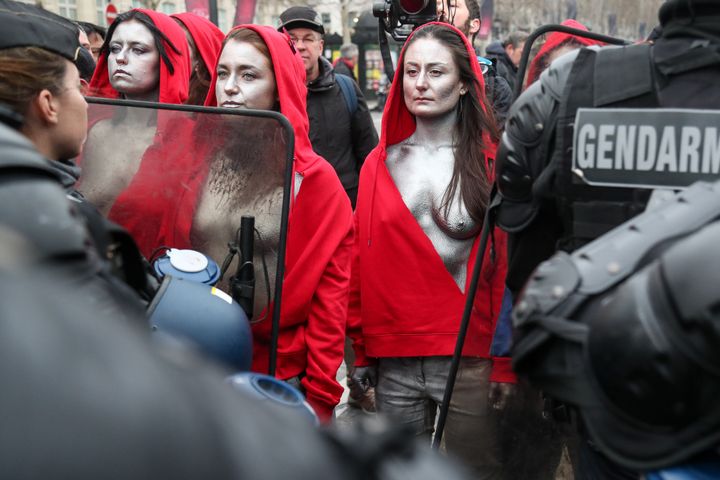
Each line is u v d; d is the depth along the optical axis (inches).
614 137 51.8
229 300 63.0
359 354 105.4
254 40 92.8
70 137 56.3
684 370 35.4
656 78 51.1
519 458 88.4
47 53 53.9
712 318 34.1
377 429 21.6
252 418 15.6
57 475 13.5
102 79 127.6
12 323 13.8
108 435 13.8
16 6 55.3
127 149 84.0
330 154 157.8
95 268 29.1
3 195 25.4
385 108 104.4
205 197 83.4
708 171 49.6
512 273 61.8
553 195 55.3
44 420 13.6
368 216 102.1
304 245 89.9
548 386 43.4
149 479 13.9
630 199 51.7
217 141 82.9
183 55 121.8
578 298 41.8
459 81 102.0
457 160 101.7
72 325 14.2
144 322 32.3
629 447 38.9
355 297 104.1
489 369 89.0
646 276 38.0
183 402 14.6
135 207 84.0
